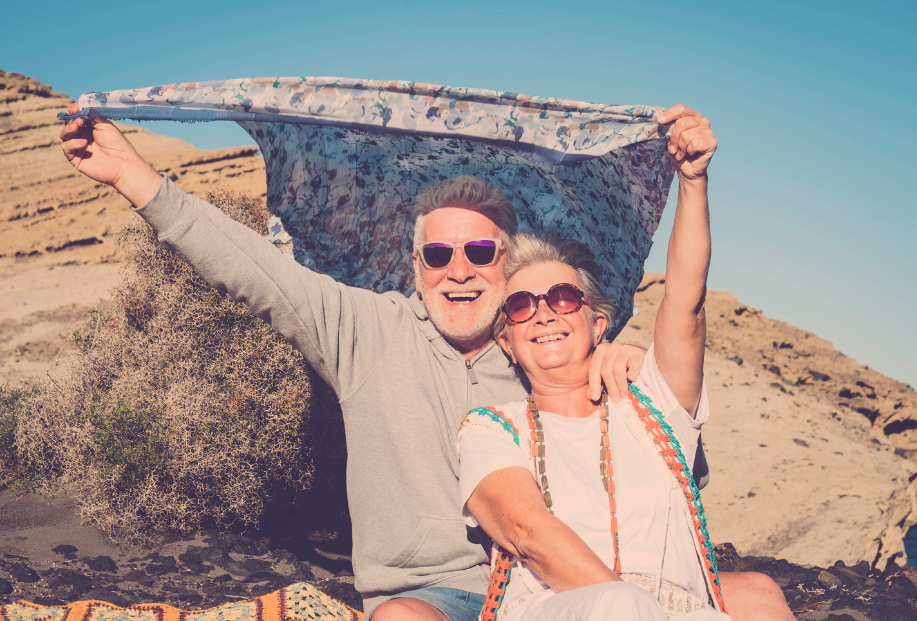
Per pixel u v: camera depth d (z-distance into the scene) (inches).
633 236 100.7
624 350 82.8
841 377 744.3
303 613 120.3
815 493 458.9
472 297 93.4
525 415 82.4
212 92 84.0
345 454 208.4
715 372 644.1
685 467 75.6
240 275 84.1
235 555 185.3
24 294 970.1
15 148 1537.9
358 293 93.0
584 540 74.0
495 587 74.3
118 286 223.6
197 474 191.6
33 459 229.0
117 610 124.0
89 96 79.4
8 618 117.3
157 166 1160.2
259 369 204.4
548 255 87.5
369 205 104.5
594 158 92.1
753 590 79.3
